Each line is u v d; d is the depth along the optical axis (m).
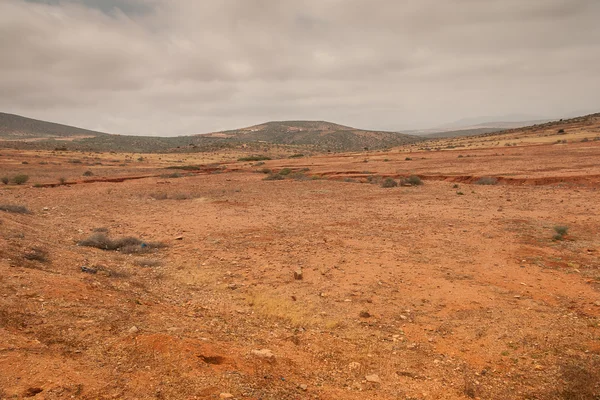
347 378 5.12
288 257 11.49
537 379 5.13
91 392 3.71
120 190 32.31
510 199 21.81
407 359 5.74
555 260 10.47
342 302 8.05
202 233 15.12
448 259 10.98
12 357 4.05
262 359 5.25
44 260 8.83
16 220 14.44
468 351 6.00
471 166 43.19
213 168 67.38
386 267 10.37
